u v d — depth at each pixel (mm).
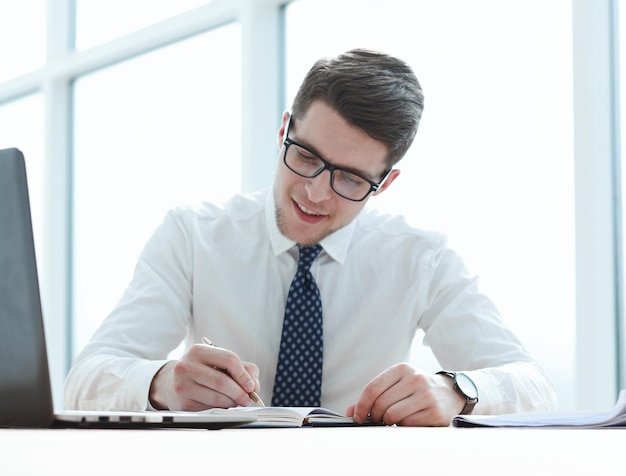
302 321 1837
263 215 1976
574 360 2658
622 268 2621
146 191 3984
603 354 2578
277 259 1927
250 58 3445
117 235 4137
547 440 812
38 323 904
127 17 4082
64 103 4434
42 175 4508
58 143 4406
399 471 513
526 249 2766
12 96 4727
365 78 1683
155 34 3857
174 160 3852
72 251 4387
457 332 1899
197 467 514
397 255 1971
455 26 2973
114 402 1581
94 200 4270
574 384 2646
